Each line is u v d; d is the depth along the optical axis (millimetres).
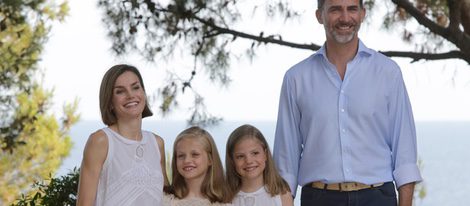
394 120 5883
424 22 10250
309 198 6000
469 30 10039
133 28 10586
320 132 5891
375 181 5797
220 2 10922
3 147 13625
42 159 14609
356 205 5812
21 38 13297
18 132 13875
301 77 6008
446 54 10438
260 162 6305
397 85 5844
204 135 6461
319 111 5887
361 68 5848
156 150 6121
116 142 5824
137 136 5988
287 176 6148
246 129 6422
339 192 5840
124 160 5836
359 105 5797
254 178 6363
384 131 5875
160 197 6066
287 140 6117
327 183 5871
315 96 5922
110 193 5770
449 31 10070
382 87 5820
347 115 5832
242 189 6434
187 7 10719
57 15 13469
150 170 5980
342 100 5832
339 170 5812
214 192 6422
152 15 10695
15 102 13852
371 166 5812
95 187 5742
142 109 5945
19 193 14383
